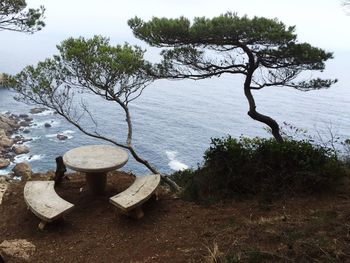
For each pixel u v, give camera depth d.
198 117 117.44
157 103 139.62
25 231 6.34
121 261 5.25
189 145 84.75
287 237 4.83
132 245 5.71
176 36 9.12
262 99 152.50
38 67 8.37
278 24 9.06
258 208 6.26
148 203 7.16
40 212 6.05
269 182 6.80
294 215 5.73
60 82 8.56
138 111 118.38
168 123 106.00
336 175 6.70
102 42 8.62
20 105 104.31
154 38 9.38
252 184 6.93
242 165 7.05
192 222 6.21
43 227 6.28
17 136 75.00
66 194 7.77
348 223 5.06
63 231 6.28
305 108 131.25
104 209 7.07
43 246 5.83
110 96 9.05
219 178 7.20
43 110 99.94
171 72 10.16
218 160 7.19
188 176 9.48
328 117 113.69
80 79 8.60
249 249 4.68
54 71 8.41
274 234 5.02
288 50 9.40
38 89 8.33
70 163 7.24
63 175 8.45
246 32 8.75
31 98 8.65
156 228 6.20
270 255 4.48
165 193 7.78
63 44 8.35
